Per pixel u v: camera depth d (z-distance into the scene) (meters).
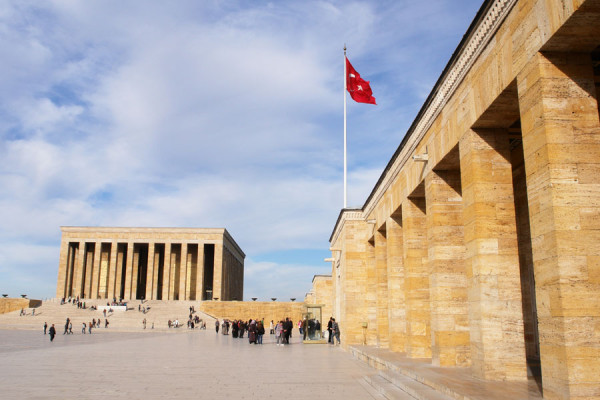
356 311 32.16
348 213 33.12
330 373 19.11
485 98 12.77
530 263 18.52
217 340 46.22
